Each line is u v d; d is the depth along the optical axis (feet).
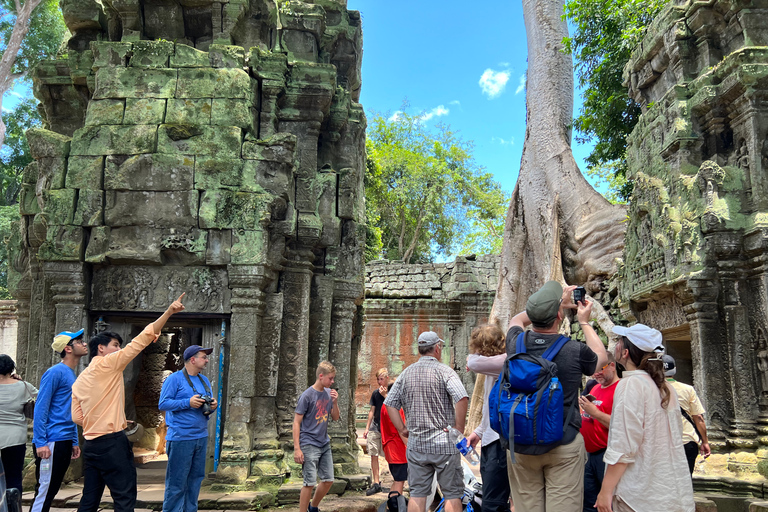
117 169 24.82
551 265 38.96
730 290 22.79
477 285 60.23
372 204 92.27
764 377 21.77
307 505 18.22
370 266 64.28
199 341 40.06
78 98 27.89
